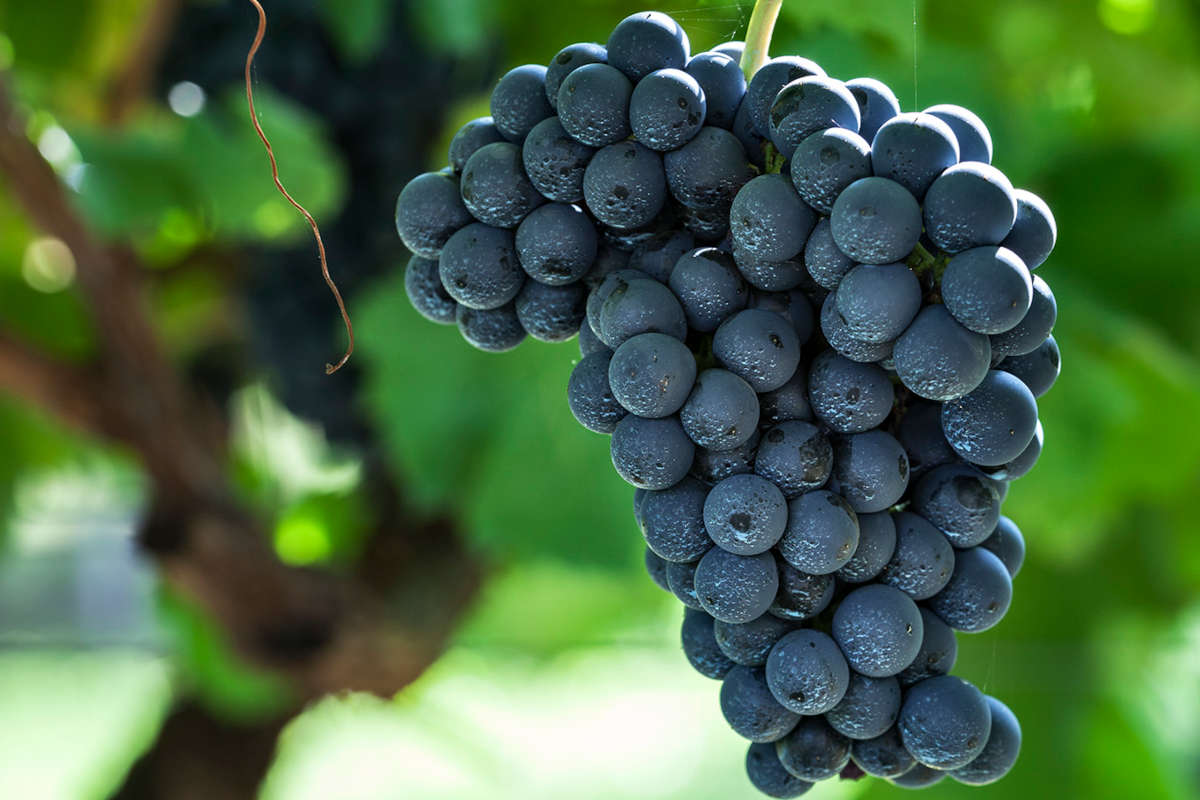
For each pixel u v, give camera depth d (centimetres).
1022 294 69
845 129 70
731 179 72
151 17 114
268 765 173
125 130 123
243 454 174
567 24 122
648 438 71
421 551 151
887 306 70
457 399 129
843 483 71
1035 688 167
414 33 109
